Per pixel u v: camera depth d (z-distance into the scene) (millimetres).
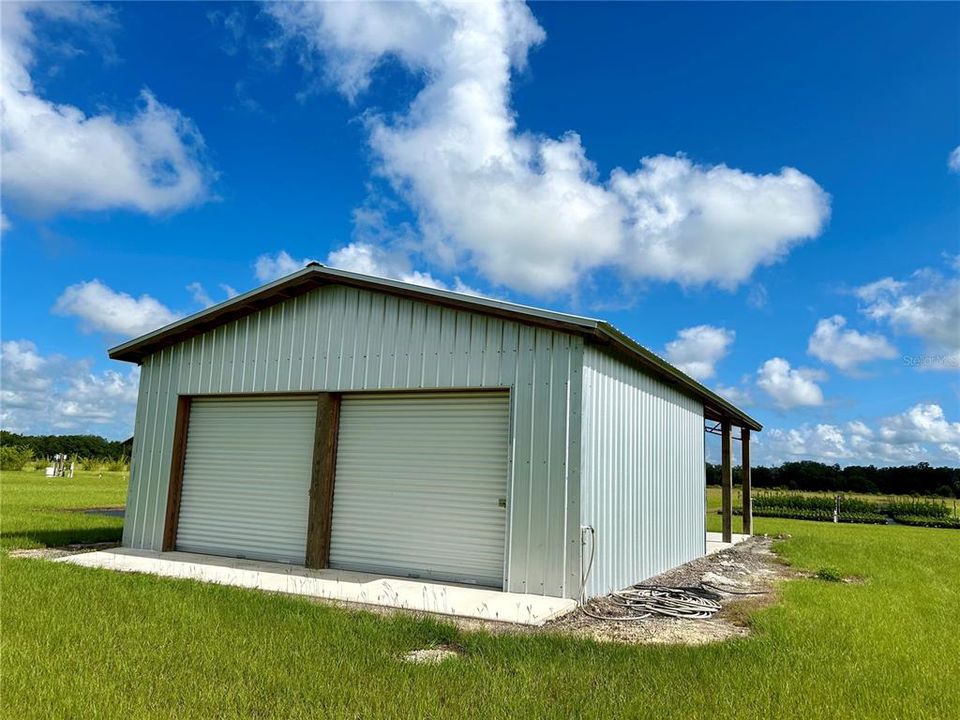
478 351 8781
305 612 6543
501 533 8531
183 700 4191
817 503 32406
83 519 15219
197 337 11141
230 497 10570
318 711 4082
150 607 6531
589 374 8477
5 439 63688
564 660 5344
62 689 4254
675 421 12453
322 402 9828
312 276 9859
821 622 6984
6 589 7098
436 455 9141
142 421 11430
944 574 11641
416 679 4707
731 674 5039
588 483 8281
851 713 4336
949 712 4480
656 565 10945
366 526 9445
